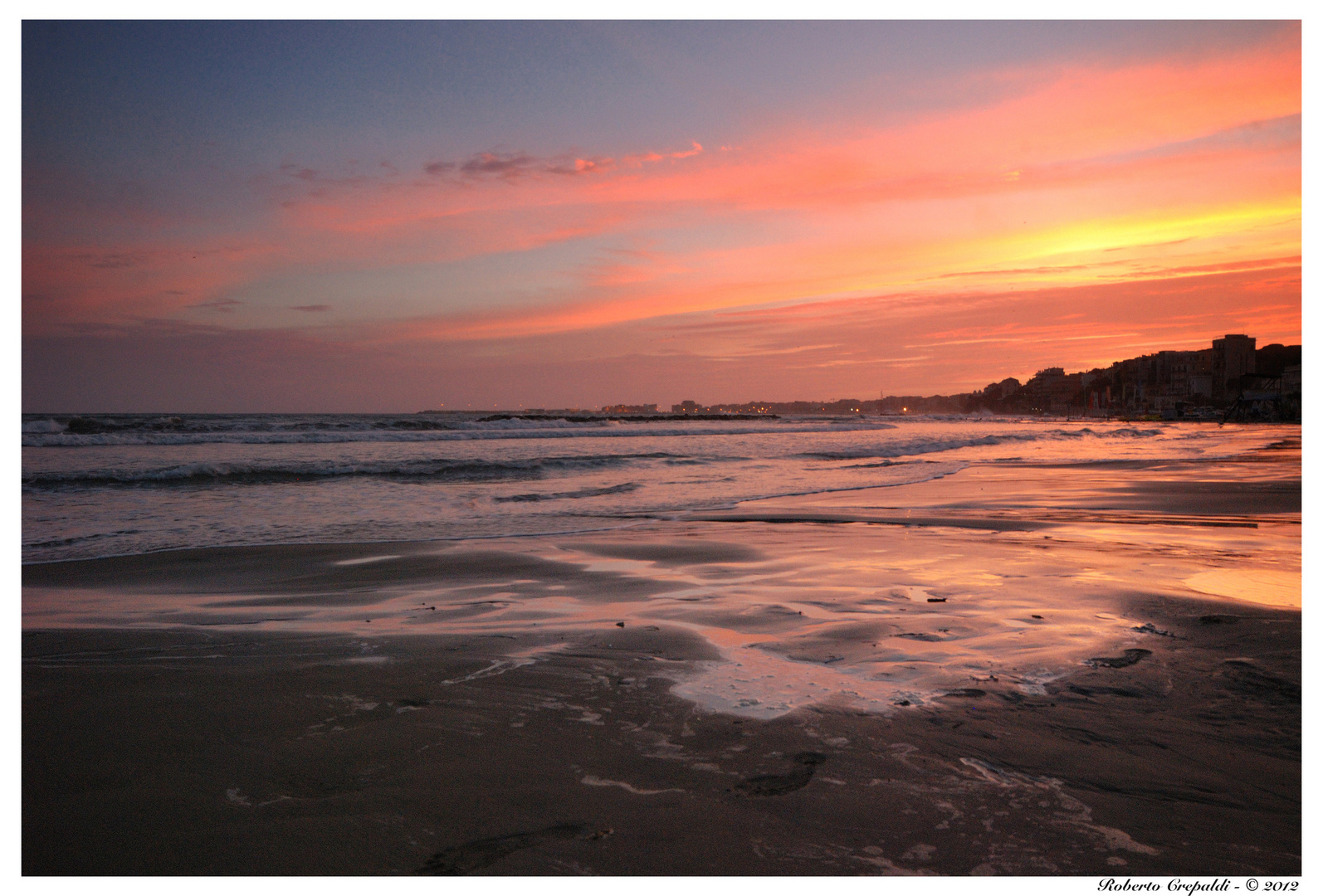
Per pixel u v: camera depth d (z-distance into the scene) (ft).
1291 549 23.54
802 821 7.32
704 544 25.07
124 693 10.94
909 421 352.08
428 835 7.13
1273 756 8.73
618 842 6.98
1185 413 477.36
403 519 31.58
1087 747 8.96
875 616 15.47
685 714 10.04
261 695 10.82
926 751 8.85
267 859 6.79
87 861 6.74
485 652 12.96
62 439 83.61
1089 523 30.17
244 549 23.97
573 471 58.23
